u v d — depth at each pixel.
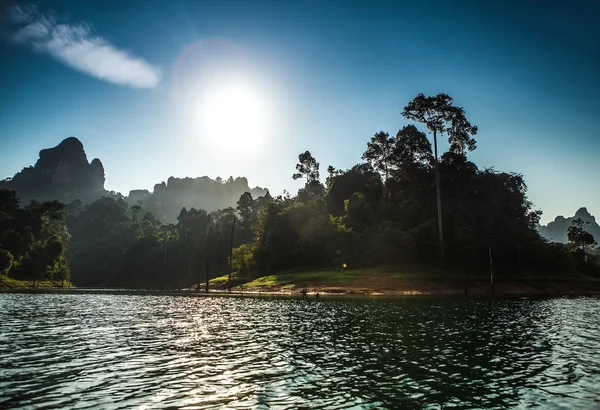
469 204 90.44
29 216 133.50
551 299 50.94
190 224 161.00
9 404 10.54
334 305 41.41
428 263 76.06
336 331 23.50
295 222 92.12
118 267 143.75
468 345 19.02
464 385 12.49
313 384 12.47
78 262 157.38
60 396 11.22
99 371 13.97
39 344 19.28
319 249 83.62
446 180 92.69
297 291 64.75
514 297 54.62
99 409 10.20
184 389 11.88
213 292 75.81
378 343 19.53
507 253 75.44
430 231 78.62
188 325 26.50
